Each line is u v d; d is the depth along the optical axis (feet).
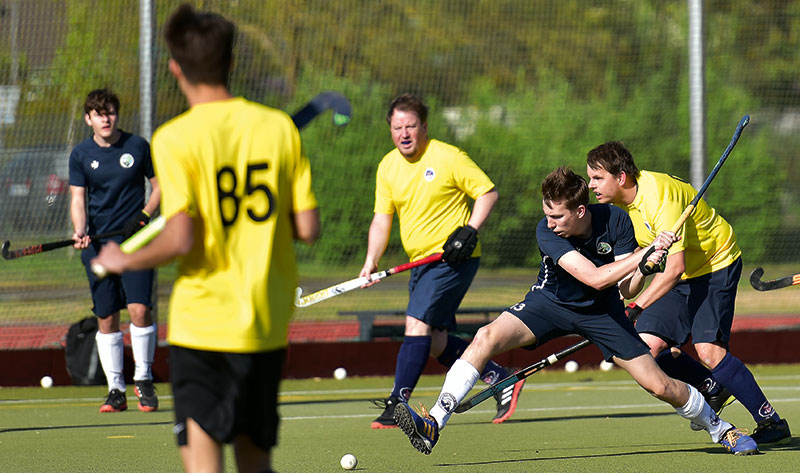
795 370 113.39
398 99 72.74
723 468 55.06
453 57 134.62
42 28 110.42
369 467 56.65
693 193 61.16
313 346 110.63
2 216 113.09
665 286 59.16
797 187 141.08
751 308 149.89
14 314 117.39
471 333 109.91
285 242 34.09
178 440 33.14
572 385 103.24
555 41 142.92
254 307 32.78
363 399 93.25
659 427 73.26
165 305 117.08
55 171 112.37
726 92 147.54
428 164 72.38
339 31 125.08
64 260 118.01
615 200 60.64
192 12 34.04
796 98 147.54
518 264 132.57
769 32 148.56
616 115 144.25
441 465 57.16
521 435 69.72
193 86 33.88
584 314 55.31
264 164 33.42
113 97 82.07
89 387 103.60
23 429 74.13
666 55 148.56
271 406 33.47
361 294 140.67
